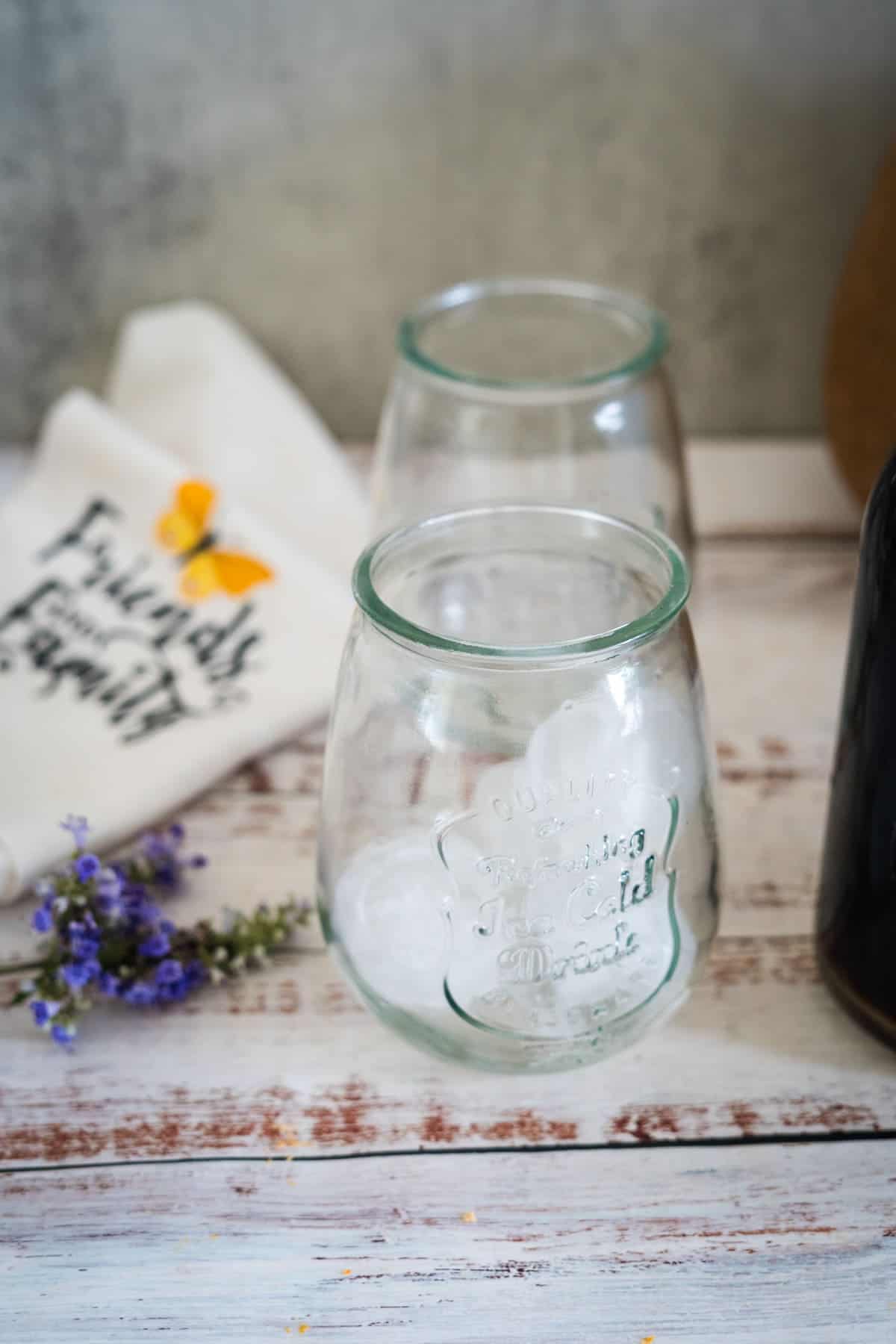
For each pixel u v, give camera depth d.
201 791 0.54
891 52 0.65
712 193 0.69
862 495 0.63
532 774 0.40
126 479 0.64
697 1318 0.39
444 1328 0.38
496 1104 0.43
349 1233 0.40
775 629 0.62
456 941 0.41
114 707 0.56
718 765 0.55
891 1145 0.42
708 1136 0.42
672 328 0.72
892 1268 0.40
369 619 0.40
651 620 0.39
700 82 0.66
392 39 0.66
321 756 0.56
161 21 0.65
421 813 0.40
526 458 0.53
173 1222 0.41
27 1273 0.40
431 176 0.69
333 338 0.73
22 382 0.75
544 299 0.59
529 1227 0.40
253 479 0.68
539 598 0.45
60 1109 0.43
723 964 0.47
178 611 0.60
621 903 0.41
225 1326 0.39
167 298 0.72
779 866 0.50
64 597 0.61
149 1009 0.46
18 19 0.65
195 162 0.69
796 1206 0.41
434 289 0.72
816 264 0.70
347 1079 0.44
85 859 0.46
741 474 0.71
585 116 0.67
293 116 0.68
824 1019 0.46
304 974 0.47
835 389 0.63
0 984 0.47
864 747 0.42
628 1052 0.45
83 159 0.69
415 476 0.54
